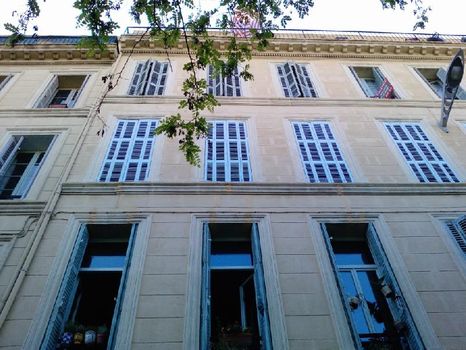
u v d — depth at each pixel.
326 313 6.58
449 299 6.93
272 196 8.73
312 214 8.37
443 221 8.45
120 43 14.62
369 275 7.66
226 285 7.38
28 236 7.79
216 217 8.16
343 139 10.78
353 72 14.48
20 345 5.94
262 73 14.01
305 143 10.53
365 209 8.57
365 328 6.82
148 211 8.20
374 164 10.00
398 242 7.90
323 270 7.24
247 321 6.90
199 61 7.92
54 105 12.51
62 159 9.78
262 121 11.30
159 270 7.09
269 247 7.58
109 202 8.39
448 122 11.87
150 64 13.80
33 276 6.90
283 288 6.91
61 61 14.20
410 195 9.01
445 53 15.66
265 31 8.01
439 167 10.10
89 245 7.94
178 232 7.80
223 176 9.35
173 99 12.05
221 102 11.99
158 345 6.05
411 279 7.21
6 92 12.43
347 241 8.38
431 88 13.79
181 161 9.66
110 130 10.66
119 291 6.73
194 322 6.34
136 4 7.34
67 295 6.75
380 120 11.76
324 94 12.95
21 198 8.74
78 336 6.27
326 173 9.61
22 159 10.49
